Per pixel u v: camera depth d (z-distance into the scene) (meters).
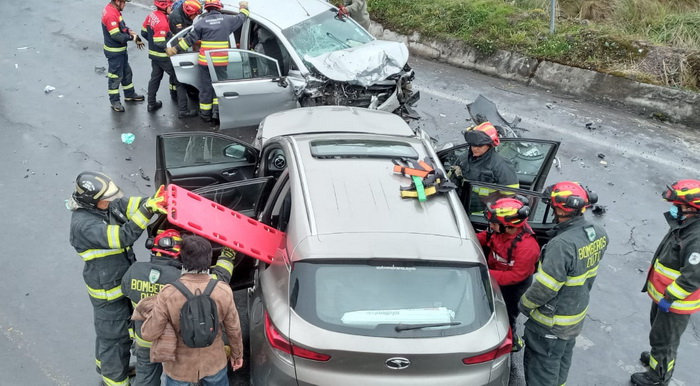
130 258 4.23
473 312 3.69
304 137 5.05
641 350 5.32
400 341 3.49
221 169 5.77
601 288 6.03
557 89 10.06
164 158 5.52
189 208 4.25
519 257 4.39
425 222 4.00
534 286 4.00
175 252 3.89
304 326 3.55
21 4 12.38
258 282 4.35
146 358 4.03
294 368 3.60
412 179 4.30
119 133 8.27
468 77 10.50
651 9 11.17
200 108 8.45
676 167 8.06
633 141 8.66
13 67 9.89
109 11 8.25
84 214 3.97
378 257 3.68
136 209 4.06
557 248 3.94
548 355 4.25
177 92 8.59
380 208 4.07
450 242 3.86
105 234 3.87
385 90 7.91
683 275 4.21
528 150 5.45
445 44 11.04
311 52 8.09
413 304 3.63
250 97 7.82
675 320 4.47
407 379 3.52
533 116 9.20
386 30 11.62
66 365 4.82
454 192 4.36
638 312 5.75
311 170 4.42
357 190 4.22
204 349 3.75
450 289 3.71
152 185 7.17
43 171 7.31
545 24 10.85
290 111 6.44
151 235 4.83
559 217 4.08
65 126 8.33
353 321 3.55
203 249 3.57
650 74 9.58
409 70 8.14
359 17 10.05
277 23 8.23
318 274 3.67
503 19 10.98
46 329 5.15
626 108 9.52
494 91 9.98
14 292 5.52
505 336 3.73
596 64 9.91
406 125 6.06
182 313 3.47
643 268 6.30
